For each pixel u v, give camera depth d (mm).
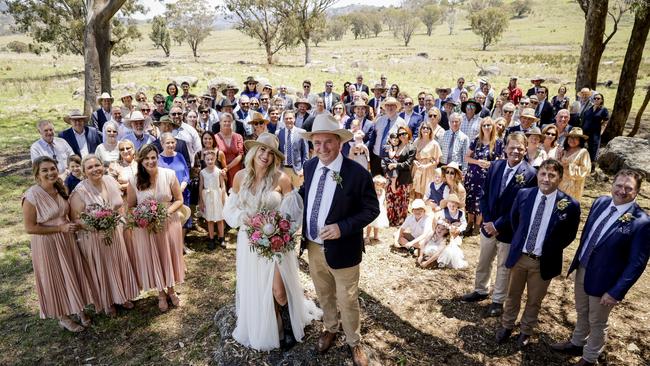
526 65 37969
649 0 10242
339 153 3318
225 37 126188
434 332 4305
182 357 4070
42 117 15945
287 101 11438
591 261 3520
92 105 10242
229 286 5332
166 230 4660
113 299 4621
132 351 4203
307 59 39438
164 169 4711
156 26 50844
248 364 3717
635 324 4418
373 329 4301
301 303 3934
